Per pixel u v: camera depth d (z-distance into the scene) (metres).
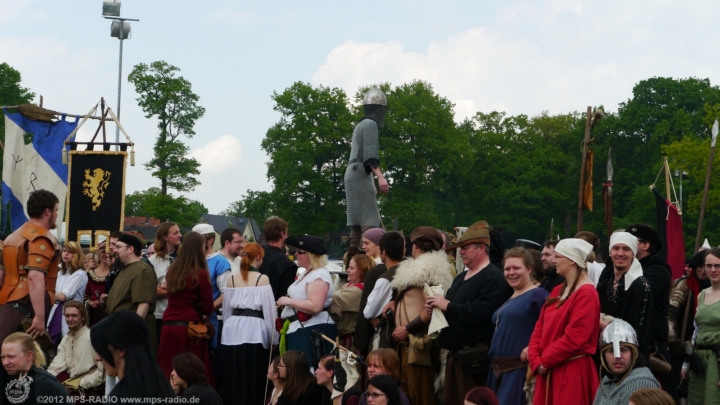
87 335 9.60
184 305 9.33
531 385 7.17
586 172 14.45
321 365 8.51
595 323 6.81
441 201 58.25
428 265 8.21
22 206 14.40
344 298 9.43
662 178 57.88
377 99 12.83
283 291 10.12
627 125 62.62
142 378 5.91
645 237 7.79
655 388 6.03
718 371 8.41
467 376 7.86
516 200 63.66
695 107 61.56
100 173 13.59
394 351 7.91
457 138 57.41
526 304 7.43
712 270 8.56
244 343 9.41
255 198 53.84
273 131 53.66
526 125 71.00
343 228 54.16
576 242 6.97
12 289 8.93
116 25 28.34
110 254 10.34
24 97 53.28
